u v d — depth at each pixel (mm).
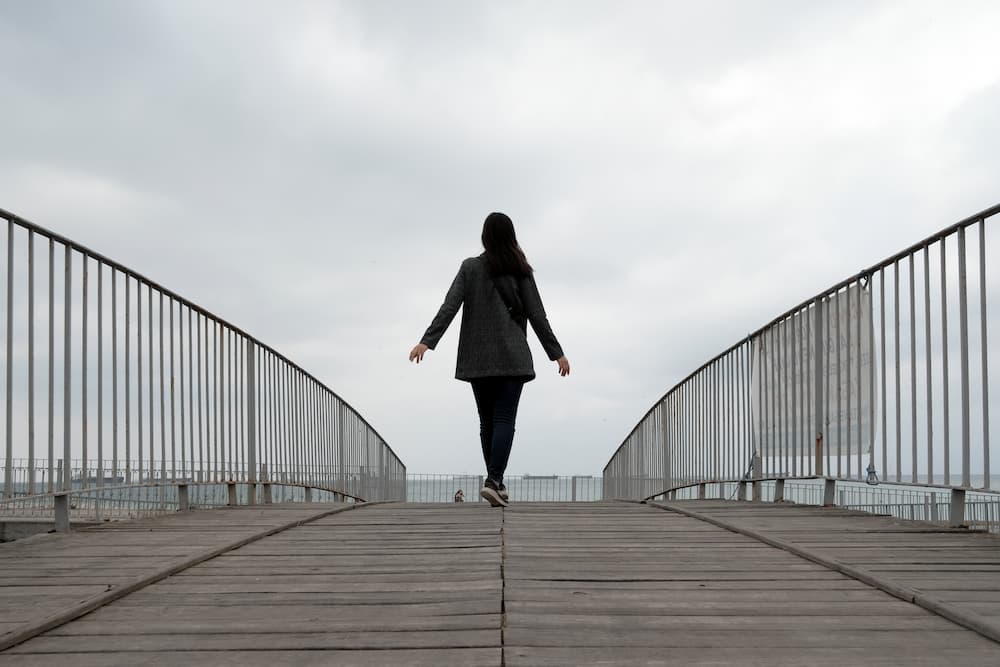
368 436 12797
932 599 2572
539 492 18500
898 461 5016
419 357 5852
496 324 5977
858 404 5461
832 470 5836
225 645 2223
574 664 2031
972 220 4281
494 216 6137
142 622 2469
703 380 8758
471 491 18656
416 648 2172
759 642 2221
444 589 2859
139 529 4617
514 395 6027
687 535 4242
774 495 6938
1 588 2924
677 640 2236
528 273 6043
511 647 2168
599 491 18281
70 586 2930
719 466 8258
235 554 3682
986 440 4195
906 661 2049
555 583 2953
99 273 5004
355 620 2457
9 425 4117
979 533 4242
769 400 7027
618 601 2672
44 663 2090
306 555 3633
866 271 5375
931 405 4734
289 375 8258
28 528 10672
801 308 6398
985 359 4184
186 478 6062
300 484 8602
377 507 6309
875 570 3129
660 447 10555
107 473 5090
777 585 2926
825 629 2348
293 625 2408
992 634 2234
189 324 6176
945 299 4578
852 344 5574
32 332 4324
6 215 4059
